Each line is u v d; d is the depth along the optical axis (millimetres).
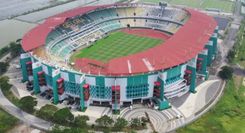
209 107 157625
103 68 181000
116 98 151125
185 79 170125
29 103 152375
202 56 180125
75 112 153000
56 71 153375
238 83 185625
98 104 160125
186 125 143750
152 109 156125
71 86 157625
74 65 189500
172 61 160250
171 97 164875
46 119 147250
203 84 181000
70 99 163000
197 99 165000
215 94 169875
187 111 154375
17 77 187875
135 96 158125
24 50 173125
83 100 153125
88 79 152125
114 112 153250
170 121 146500
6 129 139750
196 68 181375
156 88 156125
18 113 152375
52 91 166625
